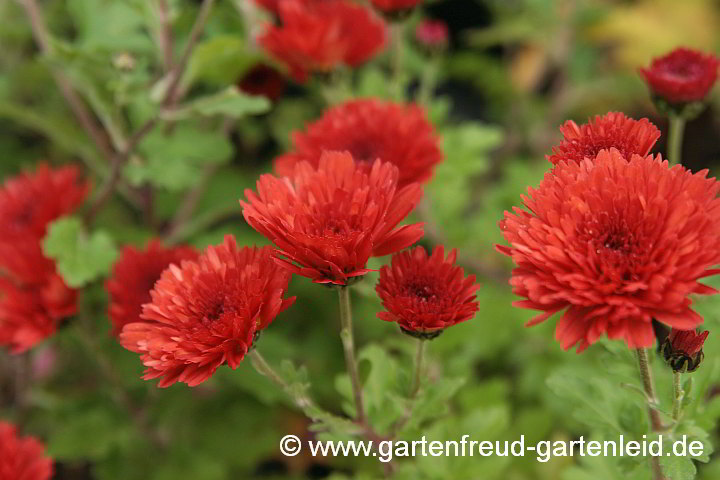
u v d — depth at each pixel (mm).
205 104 506
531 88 774
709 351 417
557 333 344
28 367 551
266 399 506
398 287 376
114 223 623
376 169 373
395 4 506
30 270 482
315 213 367
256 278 365
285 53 519
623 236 346
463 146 566
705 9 846
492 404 509
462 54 715
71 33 659
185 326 368
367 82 583
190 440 551
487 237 593
